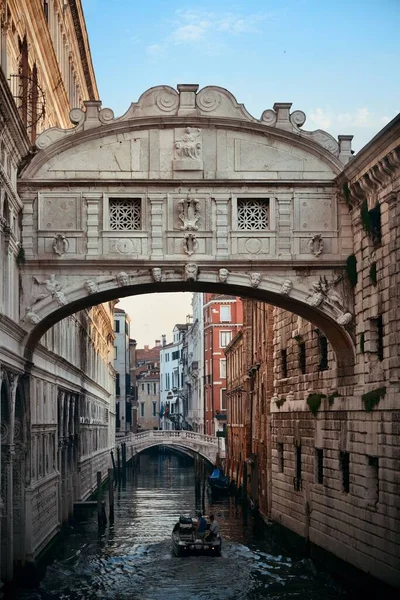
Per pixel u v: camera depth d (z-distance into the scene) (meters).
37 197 27.53
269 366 40.84
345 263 27.89
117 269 27.58
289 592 28.12
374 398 25.58
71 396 43.44
